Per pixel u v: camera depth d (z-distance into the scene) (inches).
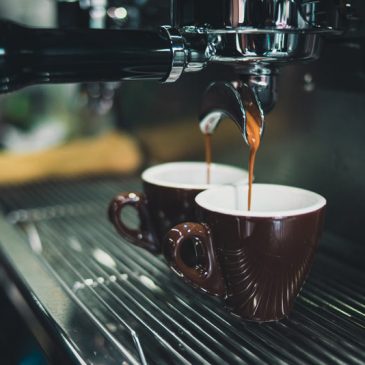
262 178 29.2
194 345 17.9
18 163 38.8
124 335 18.7
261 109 18.5
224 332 18.6
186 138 34.8
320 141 25.6
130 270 23.8
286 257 17.9
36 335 21.3
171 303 20.7
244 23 16.8
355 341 18.0
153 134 38.4
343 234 25.1
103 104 39.7
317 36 18.4
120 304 20.6
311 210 17.8
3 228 29.5
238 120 18.7
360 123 23.5
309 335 18.4
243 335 18.4
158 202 22.2
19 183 37.6
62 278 23.1
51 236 28.2
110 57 17.4
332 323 19.2
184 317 19.6
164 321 19.4
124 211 31.6
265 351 17.4
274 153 28.2
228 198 20.7
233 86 18.8
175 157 36.4
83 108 46.9
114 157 40.1
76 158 39.8
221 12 17.0
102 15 29.8
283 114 27.3
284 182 27.9
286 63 19.0
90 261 24.9
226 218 17.8
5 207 32.8
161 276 23.1
